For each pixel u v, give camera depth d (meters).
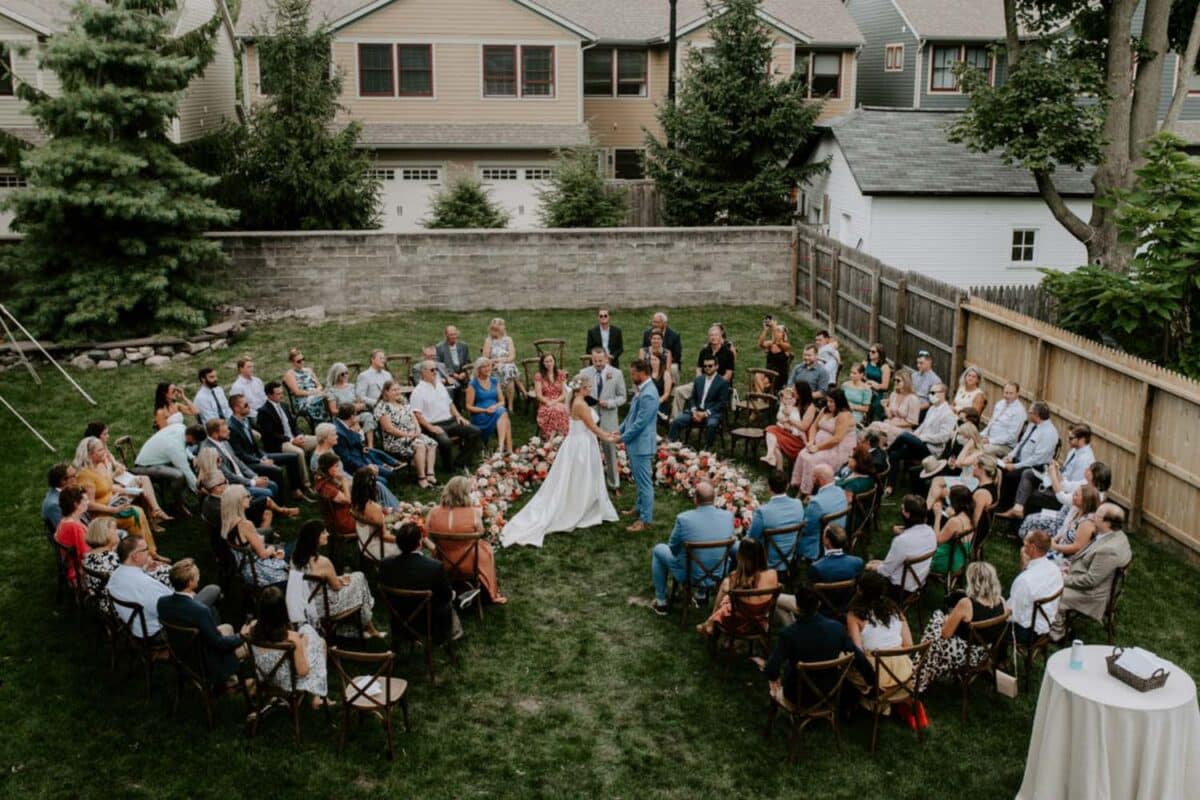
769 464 13.58
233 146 23.14
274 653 7.74
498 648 9.30
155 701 8.38
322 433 11.25
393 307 22.08
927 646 7.87
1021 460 11.94
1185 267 13.62
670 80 27.97
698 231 22.42
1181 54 22.67
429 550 10.36
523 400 15.70
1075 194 23.47
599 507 11.97
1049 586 8.58
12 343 17.14
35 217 18.45
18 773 7.48
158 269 18.38
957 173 23.75
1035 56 20.22
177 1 22.33
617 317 21.80
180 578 7.84
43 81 22.83
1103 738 6.70
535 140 29.36
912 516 9.25
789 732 8.12
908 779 7.58
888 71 37.22
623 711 8.40
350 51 29.48
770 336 16.09
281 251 21.52
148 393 16.25
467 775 7.59
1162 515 11.61
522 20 29.86
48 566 10.67
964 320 15.71
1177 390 11.09
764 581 8.76
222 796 7.29
